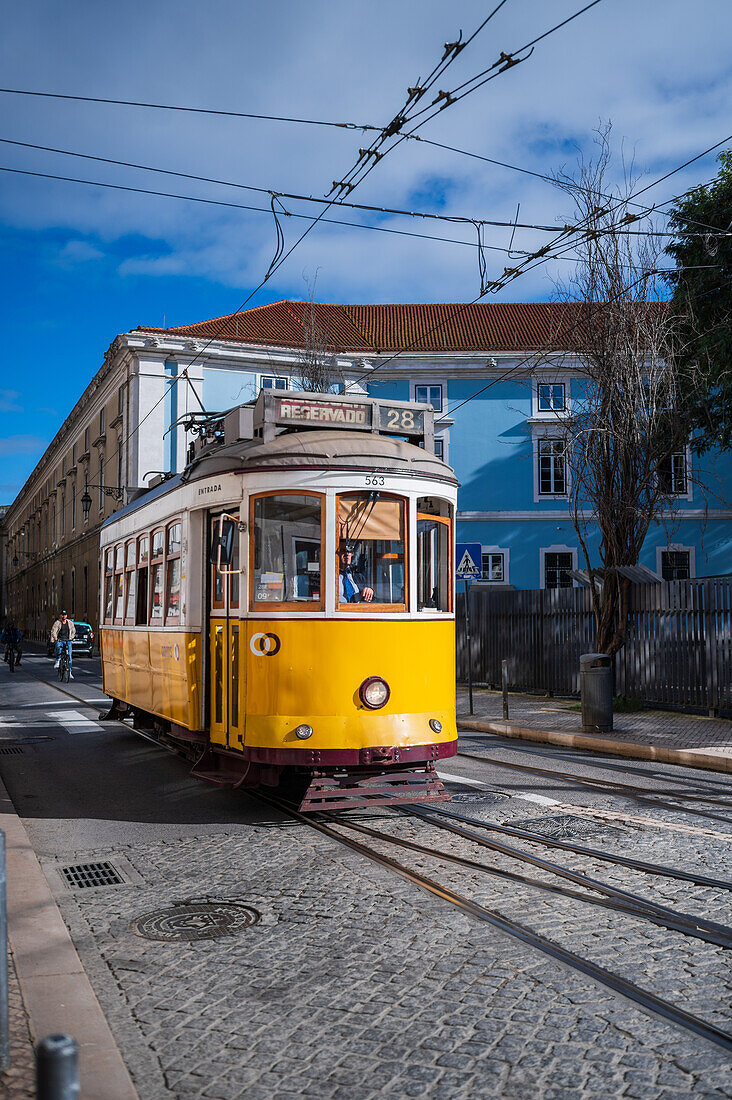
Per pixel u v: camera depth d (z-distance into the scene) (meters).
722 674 14.41
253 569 7.94
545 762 10.99
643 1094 3.41
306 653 7.63
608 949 4.86
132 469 35.09
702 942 4.95
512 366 35.53
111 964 4.79
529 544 35.59
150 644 10.95
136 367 34.88
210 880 6.25
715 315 21.78
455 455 35.75
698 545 35.06
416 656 7.91
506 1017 4.07
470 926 5.25
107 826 7.93
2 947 3.55
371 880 6.17
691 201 22.06
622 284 15.77
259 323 37.50
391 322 39.12
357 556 7.86
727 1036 3.85
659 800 8.59
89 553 47.41
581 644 17.94
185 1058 3.75
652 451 15.88
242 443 8.55
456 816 7.95
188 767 10.98
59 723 15.45
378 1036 3.91
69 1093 2.31
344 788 7.71
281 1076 3.59
